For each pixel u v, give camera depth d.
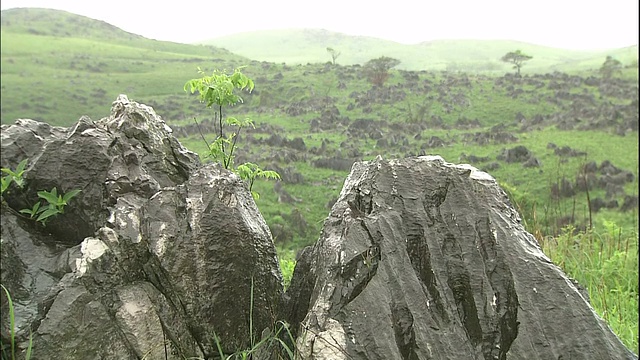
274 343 3.88
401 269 3.76
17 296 3.39
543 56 145.00
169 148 4.51
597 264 7.75
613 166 30.53
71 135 3.98
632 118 41.41
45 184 3.80
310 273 4.05
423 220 3.99
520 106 52.31
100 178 3.89
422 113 47.28
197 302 3.61
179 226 3.67
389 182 4.23
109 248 3.52
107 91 53.09
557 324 3.55
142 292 3.53
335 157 29.34
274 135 33.91
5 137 3.90
